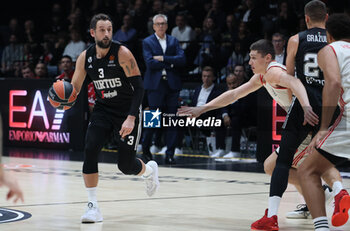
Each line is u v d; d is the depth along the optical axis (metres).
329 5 24.25
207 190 14.06
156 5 28.31
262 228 9.29
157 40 20.02
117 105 10.45
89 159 9.98
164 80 19.80
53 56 28.84
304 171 8.23
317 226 7.94
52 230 9.14
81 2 34.50
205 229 9.42
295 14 24.27
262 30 24.61
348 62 8.09
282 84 9.23
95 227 9.45
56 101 10.21
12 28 33.19
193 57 25.77
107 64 10.14
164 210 11.18
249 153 22.09
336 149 8.00
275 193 9.32
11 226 9.36
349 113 8.02
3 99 25.86
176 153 23.48
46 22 36.03
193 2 28.86
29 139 25.25
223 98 10.49
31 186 14.27
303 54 9.59
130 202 12.12
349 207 8.32
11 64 30.50
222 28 27.19
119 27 28.70
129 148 10.54
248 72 21.81
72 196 12.73
